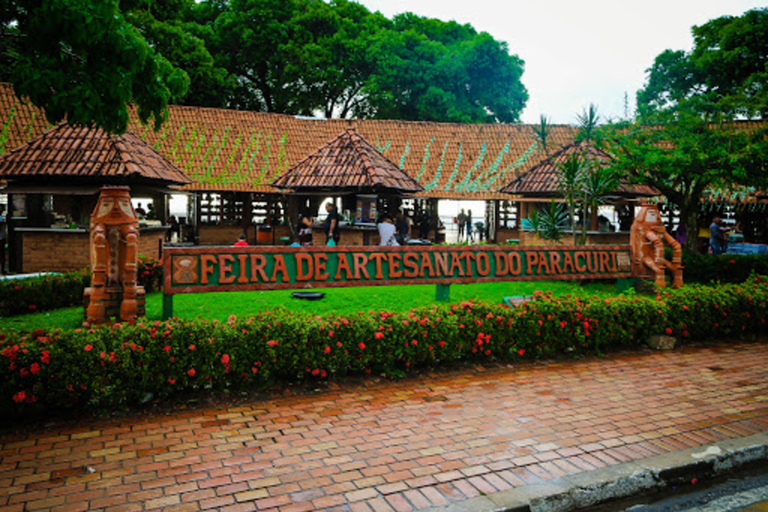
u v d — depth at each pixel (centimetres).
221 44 3038
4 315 839
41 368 490
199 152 2183
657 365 729
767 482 446
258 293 1059
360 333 630
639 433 500
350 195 1741
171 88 687
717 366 727
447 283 898
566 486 400
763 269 1378
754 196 2077
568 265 1008
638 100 2416
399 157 2327
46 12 508
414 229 2386
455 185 2250
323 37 3045
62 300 920
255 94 3353
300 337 605
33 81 534
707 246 2011
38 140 1314
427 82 2922
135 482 396
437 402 573
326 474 413
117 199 683
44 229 1284
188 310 889
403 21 3456
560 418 534
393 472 418
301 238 1455
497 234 2439
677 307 829
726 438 493
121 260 689
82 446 453
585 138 1352
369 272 841
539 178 1680
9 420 492
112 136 1312
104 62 580
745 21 2027
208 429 493
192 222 2288
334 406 557
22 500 368
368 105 3275
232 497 378
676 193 1407
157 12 2712
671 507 402
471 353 708
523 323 727
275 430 494
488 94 3041
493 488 396
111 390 519
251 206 2367
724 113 1316
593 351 778
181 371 550
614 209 1802
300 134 2373
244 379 584
